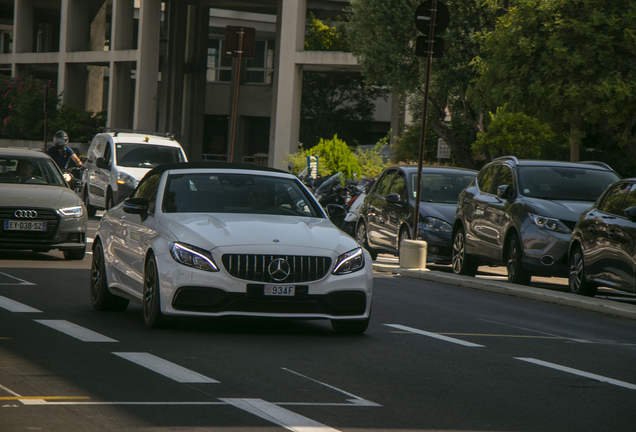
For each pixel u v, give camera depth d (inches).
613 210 874.8
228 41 1736.0
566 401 435.5
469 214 1101.7
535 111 1718.8
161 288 575.2
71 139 3732.8
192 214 613.3
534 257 952.3
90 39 4175.7
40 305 693.3
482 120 2413.9
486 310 804.0
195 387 430.0
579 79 1657.2
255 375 464.4
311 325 656.4
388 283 1002.7
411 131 2842.0
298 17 3038.9
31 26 4350.4
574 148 1701.5
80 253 1058.7
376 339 602.9
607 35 1616.6
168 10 4202.8
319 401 412.8
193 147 4266.7
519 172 1038.4
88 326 601.3
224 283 560.4
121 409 381.4
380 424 375.6
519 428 379.2
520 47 1667.1
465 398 433.4
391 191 1283.2
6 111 3976.4
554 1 1654.8
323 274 577.9
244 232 578.6
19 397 397.4
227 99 4512.8
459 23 2320.4
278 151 3073.3
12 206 991.6
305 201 660.1
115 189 1617.9
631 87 1601.9
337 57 2960.1
